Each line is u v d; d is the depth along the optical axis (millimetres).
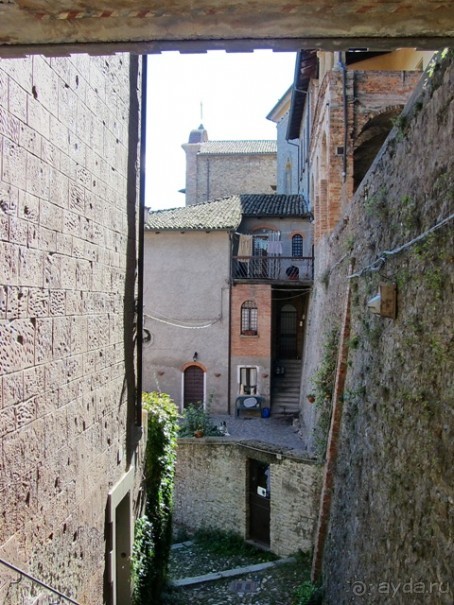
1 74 4121
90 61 6297
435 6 2438
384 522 6309
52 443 5211
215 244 24547
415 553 5148
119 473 7746
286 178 34188
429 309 5230
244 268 24719
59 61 5336
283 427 21984
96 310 6664
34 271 4773
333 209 15406
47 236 5074
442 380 4785
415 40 2699
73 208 5785
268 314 24266
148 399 10555
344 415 9812
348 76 14984
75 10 2445
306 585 10430
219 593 11227
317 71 20688
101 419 6879
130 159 8328
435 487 4789
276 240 26359
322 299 17141
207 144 39500
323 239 17625
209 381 24375
